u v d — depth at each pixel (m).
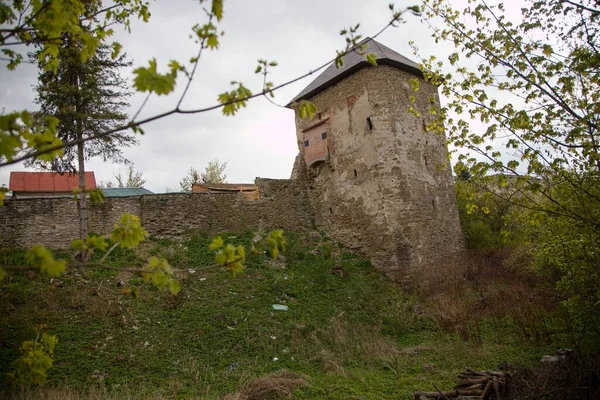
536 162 5.04
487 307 12.05
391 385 7.55
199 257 13.76
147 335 9.42
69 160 12.78
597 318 6.83
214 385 7.76
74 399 6.66
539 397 5.69
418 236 15.66
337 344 9.91
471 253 17.47
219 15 2.34
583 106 4.91
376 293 13.70
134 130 2.25
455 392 6.74
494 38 5.44
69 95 12.41
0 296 9.63
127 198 14.46
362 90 16.58
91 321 9.48
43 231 12.89
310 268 14.52
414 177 16.19
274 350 9.52
